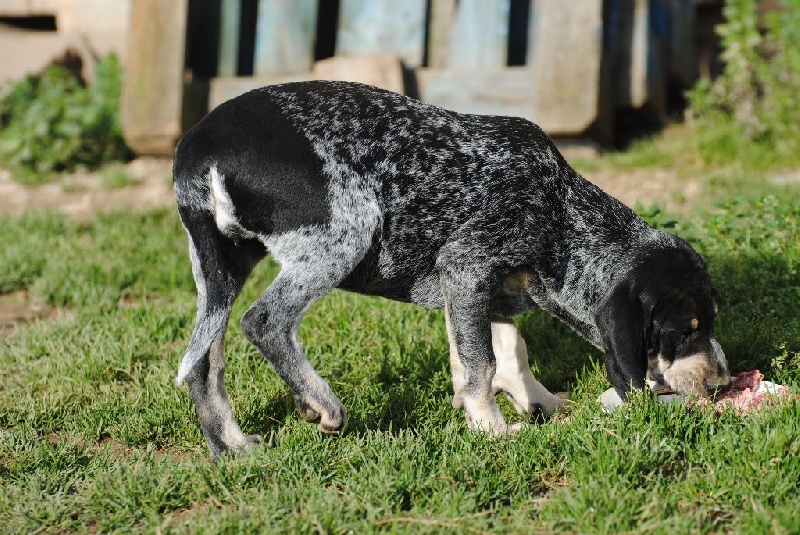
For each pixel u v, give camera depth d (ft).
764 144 47.47
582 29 46.16
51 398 25.00
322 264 20.01
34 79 55.21
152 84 50.19
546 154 21.90
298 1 49.88
